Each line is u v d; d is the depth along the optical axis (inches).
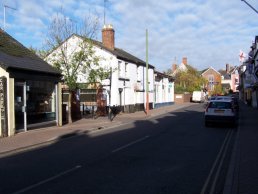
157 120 1179.9
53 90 926.4
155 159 480.1
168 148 577.3
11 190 328.8
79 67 1135.6
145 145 610.2
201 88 3346.5
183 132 814.5
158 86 2135.8
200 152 539.5
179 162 459.8
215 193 318.7
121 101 1520.7
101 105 1342.3
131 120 1178.6
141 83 1769.2
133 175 385.7
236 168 409.4
